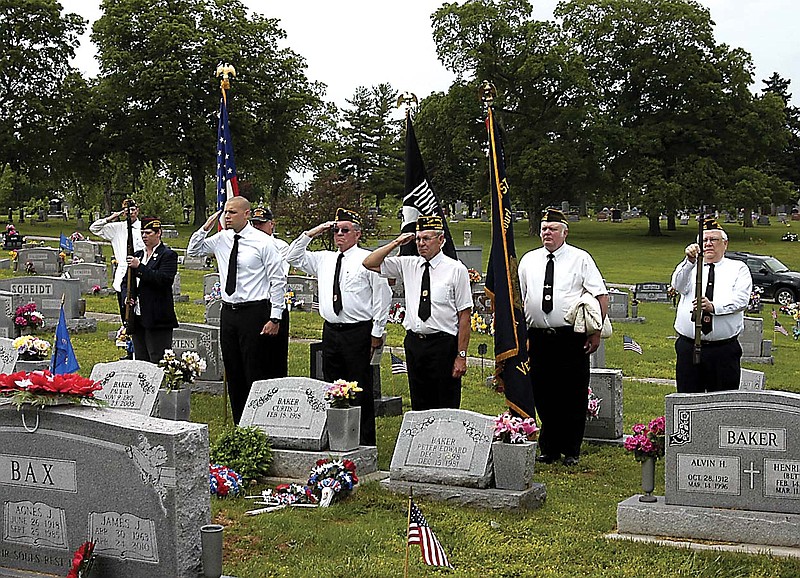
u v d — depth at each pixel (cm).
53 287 2045
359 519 820
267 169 6631
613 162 6850
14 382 619
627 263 5444
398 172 9625
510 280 983
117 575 604
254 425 967
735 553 723
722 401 770
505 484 857
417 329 984
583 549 739
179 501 587
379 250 984
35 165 6544
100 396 1062
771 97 6900
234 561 704
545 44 6619
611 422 1169
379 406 1343
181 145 6256
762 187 6481
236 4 6619
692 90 6675
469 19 6512
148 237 1248
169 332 1255
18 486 630
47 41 6462
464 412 891
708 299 977
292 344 2027
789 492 752
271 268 1120
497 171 1011
